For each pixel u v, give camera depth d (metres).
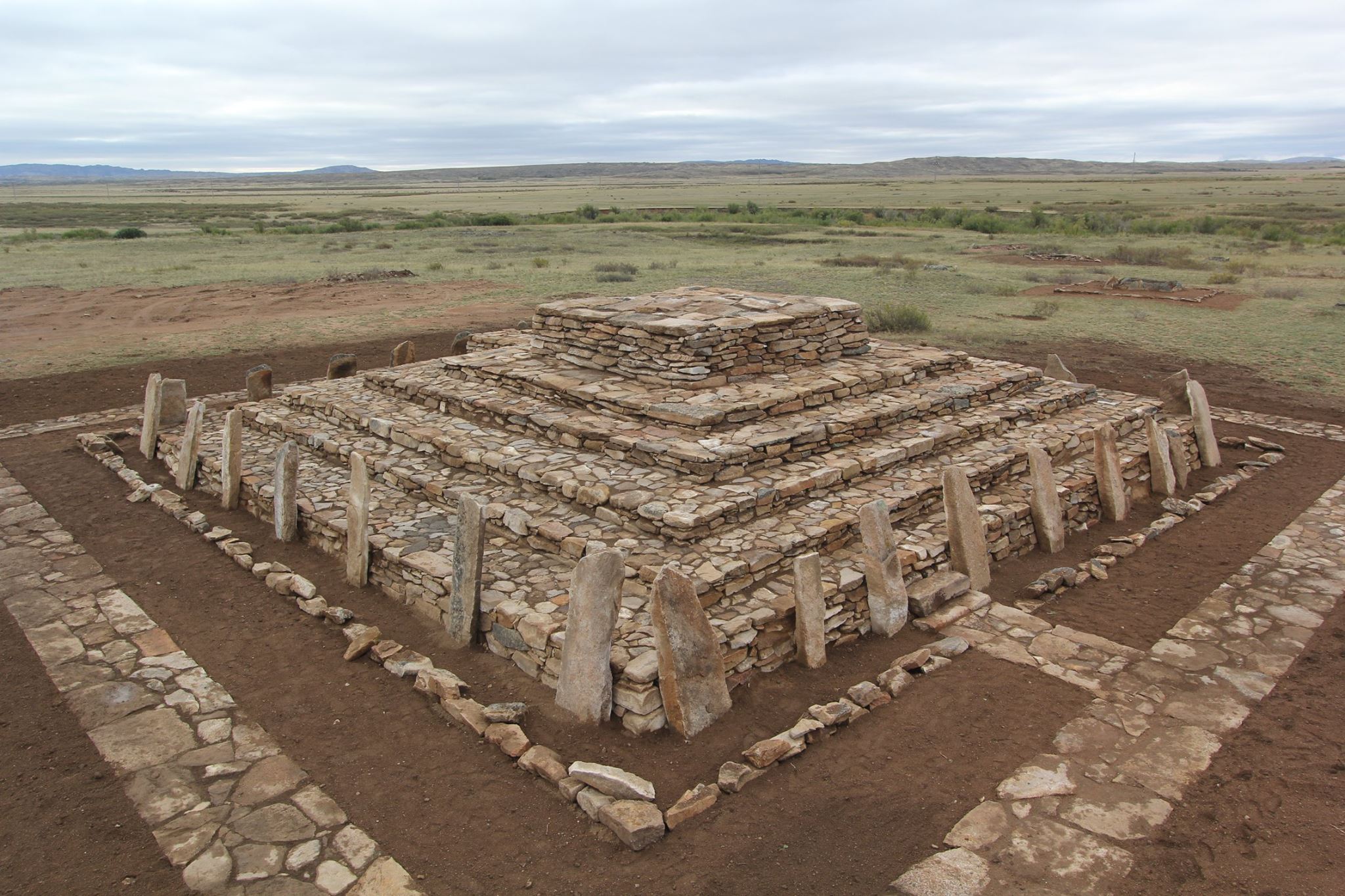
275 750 5.84
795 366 11.30
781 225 56.53
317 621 7.66
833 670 6.69
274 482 9.64
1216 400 15.17
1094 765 5.54
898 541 8.08
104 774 5.58
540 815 5.16
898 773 5.50
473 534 6.78
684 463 8.27
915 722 6.02
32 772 5.60
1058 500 9.02
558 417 9.86
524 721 6.00
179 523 10.04
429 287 28.45
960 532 7.79
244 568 8.76
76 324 22.19
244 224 66.56
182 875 4.71
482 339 14.58
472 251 40.97
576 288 27.50
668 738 5.79
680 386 10.12
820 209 71.44
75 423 14.19
